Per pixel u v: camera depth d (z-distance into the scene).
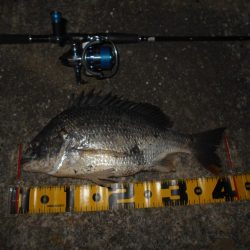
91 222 0.49
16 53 0.55
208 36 0.55
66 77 0.54
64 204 0.49
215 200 0.50
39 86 0.54
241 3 0.62
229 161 0.53
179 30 0.59
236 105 0.56
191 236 0.50
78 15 0.57
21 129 0.52
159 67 0.56
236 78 0.58
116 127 0.46
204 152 0.49
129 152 0.46
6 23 0.56
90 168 0.45
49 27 0.57
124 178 0.51
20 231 0.48
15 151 0.51
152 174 0.51
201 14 0.61
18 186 0.49
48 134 0.46
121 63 0.56
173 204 0.50
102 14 0.58
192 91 0.56
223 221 0.50
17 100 0.53
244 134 0.55
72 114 0.47
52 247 0.48
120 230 0.49
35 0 0.58
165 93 0.55
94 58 0.47
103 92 0.54
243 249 0.50
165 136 0.48
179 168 0.52
